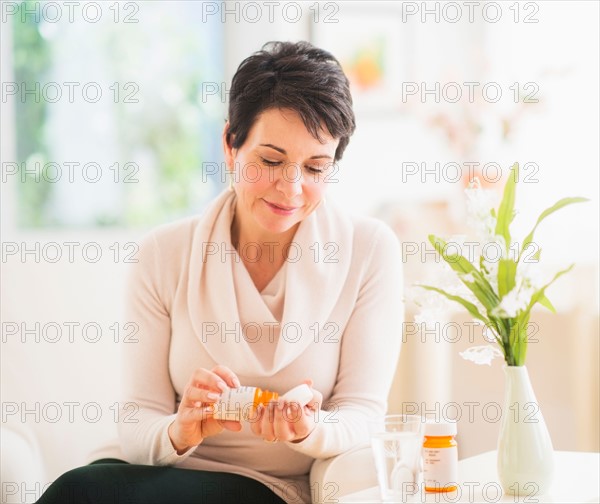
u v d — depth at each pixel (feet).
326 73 5.41
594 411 8.89
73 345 7.48
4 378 7.16
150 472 5.21
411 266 11.32
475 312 5.03
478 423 9.39
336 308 5.99
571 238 11.25
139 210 11.59
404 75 12.55
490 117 11.52
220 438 5.84
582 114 11.40
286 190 5.41
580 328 8.94
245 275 5.91
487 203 4.88
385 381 5.95
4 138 10.62
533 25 11.99
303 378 5.86
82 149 11.35
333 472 5.42
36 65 11.10
